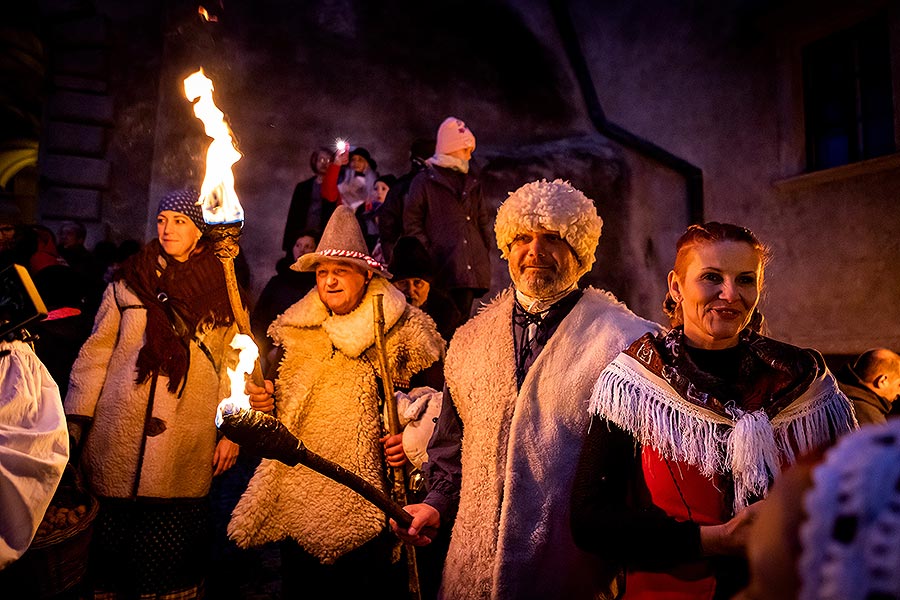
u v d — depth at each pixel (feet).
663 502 4.79
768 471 4.54
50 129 25.73
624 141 28.89
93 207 25.71
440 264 16.74
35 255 15.33
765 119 24.86
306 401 8.03
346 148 25.43
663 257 27.27
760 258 4.98
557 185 6.46
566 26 30.99
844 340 22.00
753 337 4.99
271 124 27.50
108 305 9.26
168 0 26.99
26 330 6.84
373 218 22.57
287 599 8.08
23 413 6.41
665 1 28.37
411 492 7.84
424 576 8.41
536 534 5.82
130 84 26.45
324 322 8.23
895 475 1.94
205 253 9.50
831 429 4.65
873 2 21.81
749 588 2.37
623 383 4.99
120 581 8.74
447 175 17.19
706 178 26.48
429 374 8.34
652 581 4.78
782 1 24.54
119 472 8.77
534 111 30.22
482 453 6.25
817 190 23.03
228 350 9.54
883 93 22.00
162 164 26.43
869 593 1.87
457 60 29.94
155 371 8.90
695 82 27.12
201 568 9.30
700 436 4.73
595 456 5.09
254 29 27.76
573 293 6.52
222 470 9.30
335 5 28.81
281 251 26.96
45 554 6.73
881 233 21.26
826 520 2.00
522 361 6.41
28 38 29.89
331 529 7.73
